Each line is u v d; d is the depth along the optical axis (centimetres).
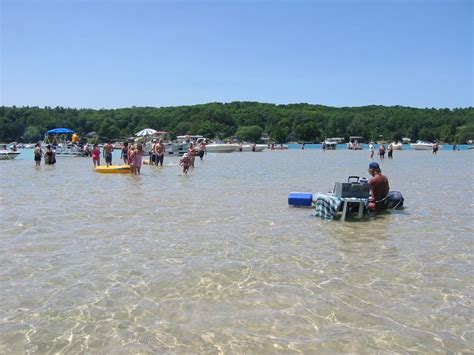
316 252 821
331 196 1145
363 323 525
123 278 675
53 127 11194
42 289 630
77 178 2230
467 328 514
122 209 1274
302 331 504
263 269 719
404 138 11862
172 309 563
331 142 8544
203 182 2039
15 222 1080
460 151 7788
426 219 1144
